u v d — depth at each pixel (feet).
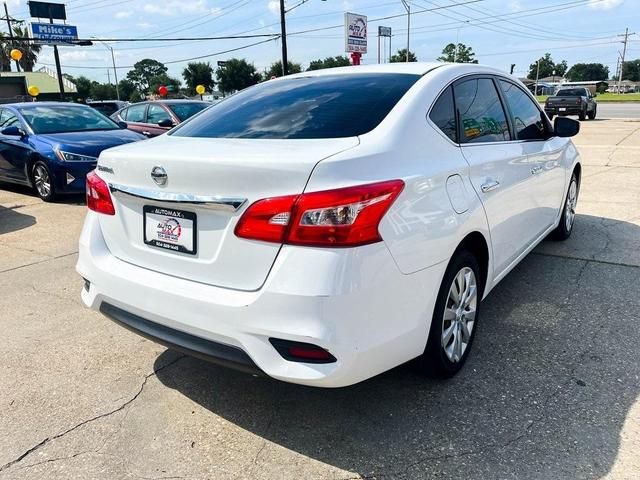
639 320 11.64
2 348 11.14
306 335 6.72
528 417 8.41
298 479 7.30
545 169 13.50
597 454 7.54
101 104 72.90
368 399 9.04
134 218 8.57
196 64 236.02
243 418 8.70
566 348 10.52
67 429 8.48
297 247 6.79
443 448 7.80
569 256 15.89
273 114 9.39
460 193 8.80
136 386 9.70
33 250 18.22
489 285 10.69
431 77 9.61
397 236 7.25
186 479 7.37
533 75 391.86
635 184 26.22
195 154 7.68
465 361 9.95
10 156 28.25
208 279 7.65
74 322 12.37
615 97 183.11
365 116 8.52
